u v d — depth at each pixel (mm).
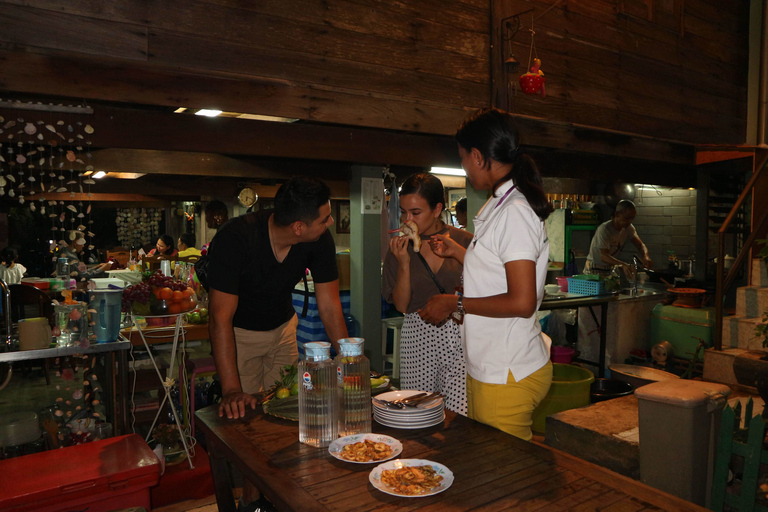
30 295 4883
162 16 2973
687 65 6035
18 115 2791
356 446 1406
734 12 6555
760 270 5094
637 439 2887
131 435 2416
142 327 3355
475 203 5168
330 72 3557
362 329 4816
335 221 9156
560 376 4086
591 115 5137
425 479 1225
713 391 2092
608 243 6164
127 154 4422
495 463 1342
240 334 2441
